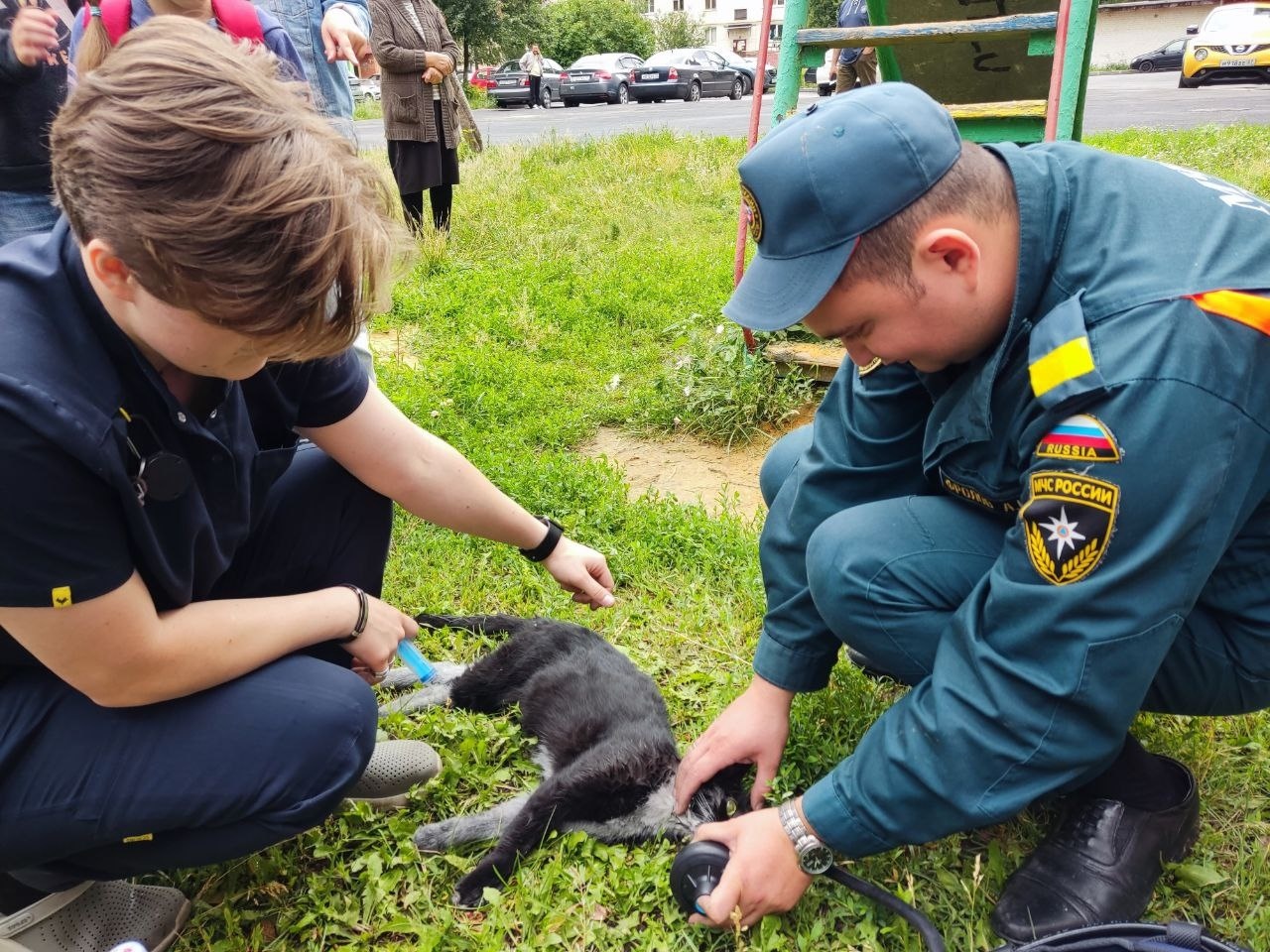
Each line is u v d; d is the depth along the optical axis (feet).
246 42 5.21
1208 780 7.84
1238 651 6.47
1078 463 5.44
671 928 6.82
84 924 6.57
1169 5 158.51
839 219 5.48
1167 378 5.29
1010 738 5.84
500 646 9.83
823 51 16.12
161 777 6.03
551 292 23.15
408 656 7.54
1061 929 6.53
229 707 6.17
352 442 7.39
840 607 7.07
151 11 9.64
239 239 4.30
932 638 6.92
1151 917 6.82
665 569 11.51
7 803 5.99
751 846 6.46
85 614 5.39
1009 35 14.78
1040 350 5.63
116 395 5.22
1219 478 5.38
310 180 4.43
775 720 7.70
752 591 10.68
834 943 6.70
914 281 5.56
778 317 5.70
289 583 7.72
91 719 6.01
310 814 6.39
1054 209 5.76
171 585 5.92
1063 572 5.52
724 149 42.80
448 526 8.09
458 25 149.89
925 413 7.41
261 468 6.80
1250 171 32.78
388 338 20.90
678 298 22.22
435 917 7.01
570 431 15.84
